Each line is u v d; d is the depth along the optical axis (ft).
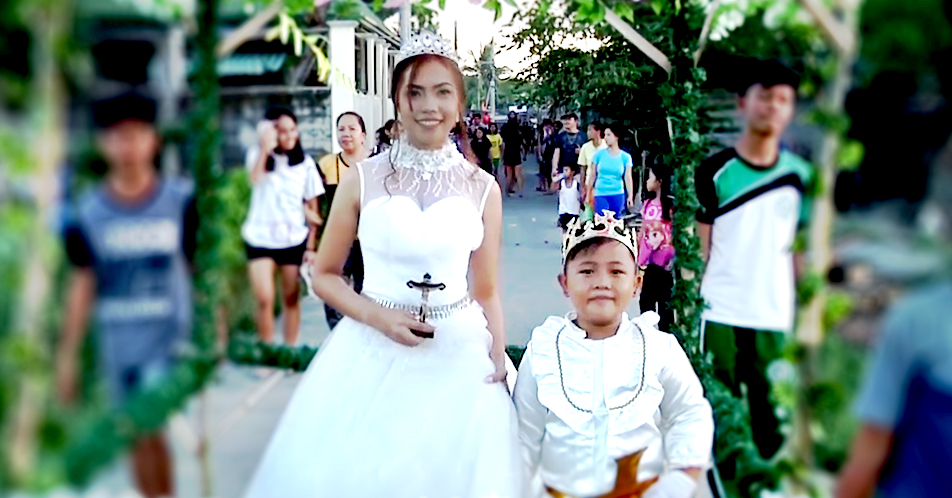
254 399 7.73
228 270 6.98
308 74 11.32
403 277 8.77
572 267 8.50
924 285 5.09
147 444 5.73
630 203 23.75
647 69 16.67
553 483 8.22
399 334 8.54
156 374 5.85
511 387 9.70
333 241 9.00
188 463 6.38
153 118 5.65
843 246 5.71
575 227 8.57
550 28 16.63
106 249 5.24
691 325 10.01
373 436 8.26
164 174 5.84
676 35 10.48
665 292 13.43
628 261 8.46
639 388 8.25
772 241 7.02
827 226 5.91
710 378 8.89
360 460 8.11
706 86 9.64
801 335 6.32
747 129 7.65
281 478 7.91
